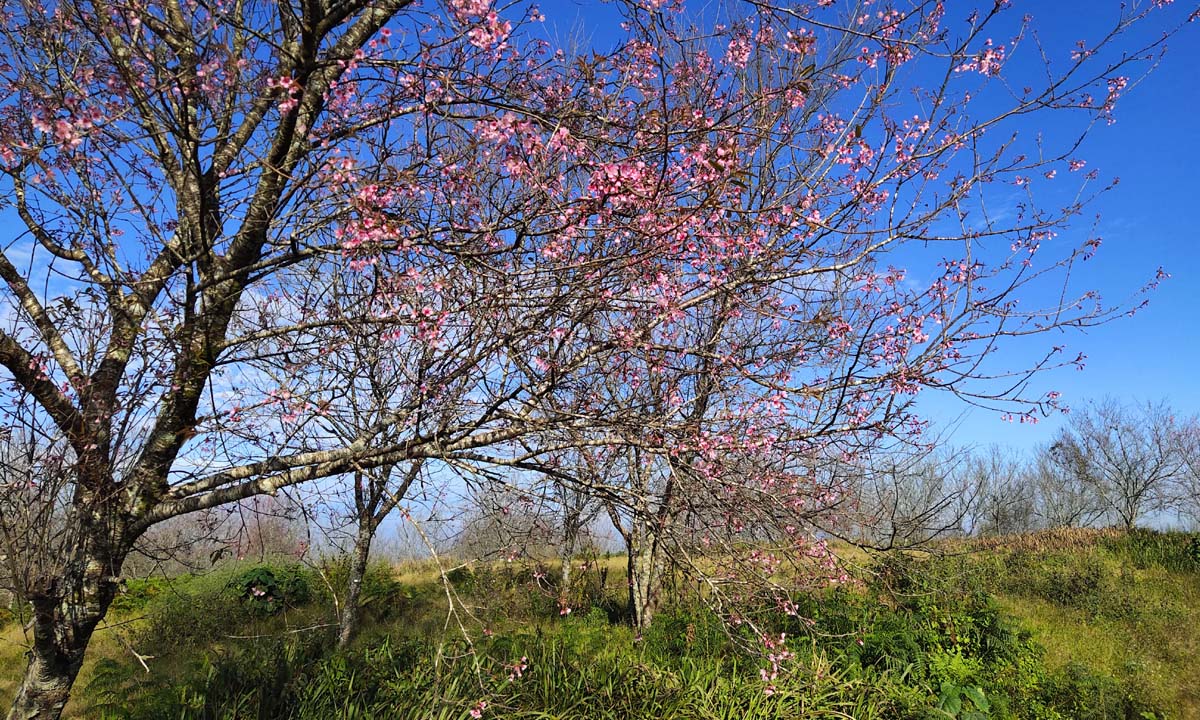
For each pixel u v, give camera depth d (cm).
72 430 324
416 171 338
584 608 1067
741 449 415
